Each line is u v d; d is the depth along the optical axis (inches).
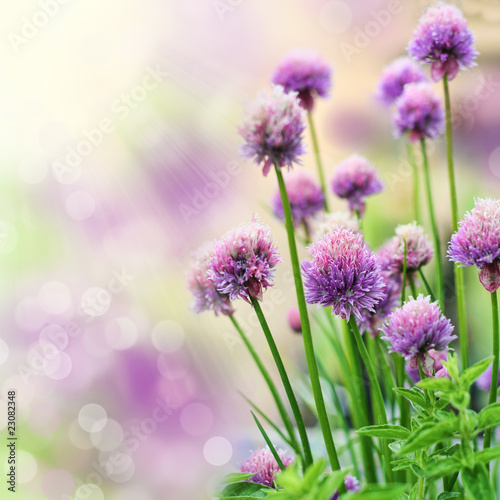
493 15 37.3
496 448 26.1
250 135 28.0
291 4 44.3
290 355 40.4
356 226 30.3
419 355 27.4
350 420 35.5
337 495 27.9
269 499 25.5
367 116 44.5
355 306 27.7
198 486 40.5
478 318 38.5
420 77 34.4
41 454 40.9
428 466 26.5
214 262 28.1
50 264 46.9
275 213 33.7
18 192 46.2
